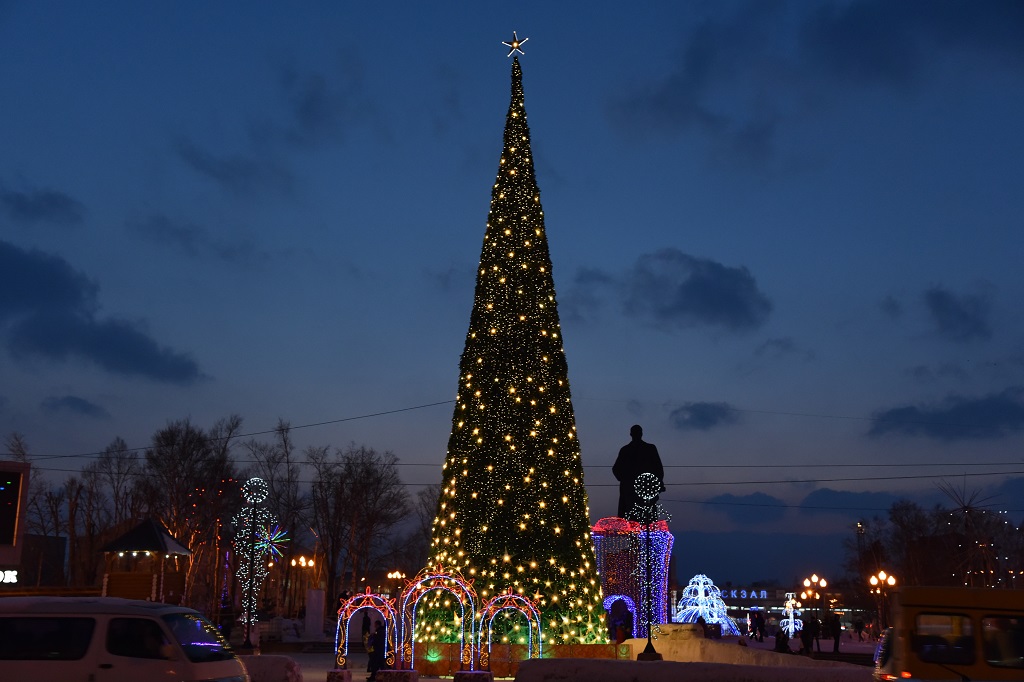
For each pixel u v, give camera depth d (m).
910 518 85.94
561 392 29.61
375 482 73.06
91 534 68.50
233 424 69.62
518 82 32.09
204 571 72.50
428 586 28.34
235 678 15.62
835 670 18.75
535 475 28.67
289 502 71.44
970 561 68.12
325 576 74.50
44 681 14.43
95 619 14.81
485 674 23.83
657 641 29.16
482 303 30.31
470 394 29.69
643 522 31.36
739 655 25.53
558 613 27.67
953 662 13.28
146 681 14.54
